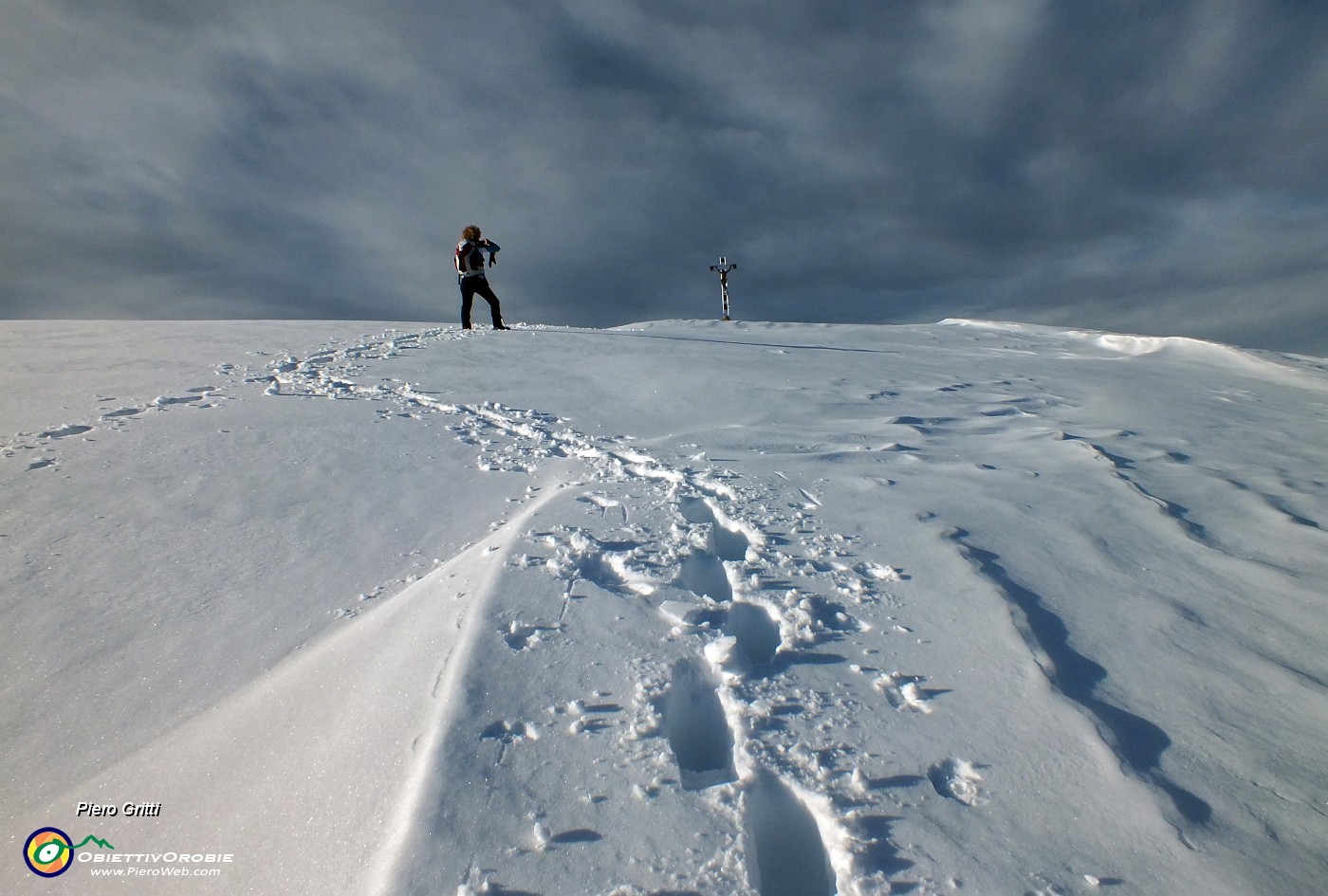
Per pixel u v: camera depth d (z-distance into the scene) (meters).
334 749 1.74
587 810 1.43
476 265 9.61
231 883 1.45
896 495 3.45
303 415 5.12
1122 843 1.40
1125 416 5.91
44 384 5.75
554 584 2.35
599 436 4.72
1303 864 1.36
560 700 1.77
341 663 2.16
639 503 3.18
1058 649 2.13
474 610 2.16
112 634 2.57
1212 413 6.31
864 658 2.02
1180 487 3.87
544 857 1.32
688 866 1.31
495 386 6.15
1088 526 3.13
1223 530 3.21
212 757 1.88
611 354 7.86
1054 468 4.02
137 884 1.51
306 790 1.63
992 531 3.02
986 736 1.70
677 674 1.90
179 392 5.62
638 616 2.18
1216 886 1.31
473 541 3.15
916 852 1.37
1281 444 5.17
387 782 1.54
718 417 5.34
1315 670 2.05
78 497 3.70
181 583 2.91
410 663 1.98
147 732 2.09
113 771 1.92
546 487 3.78
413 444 4.57
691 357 7.88
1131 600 2.46
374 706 1.84
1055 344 11.76
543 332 9.49
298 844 1.48
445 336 8.67
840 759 1.62
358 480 3.96
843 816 1.45
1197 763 1.64
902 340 11.62
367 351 7.46
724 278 18.02
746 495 3.36
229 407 5.28
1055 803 1.50
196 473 4.03
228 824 1.62
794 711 1.78
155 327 9.05
